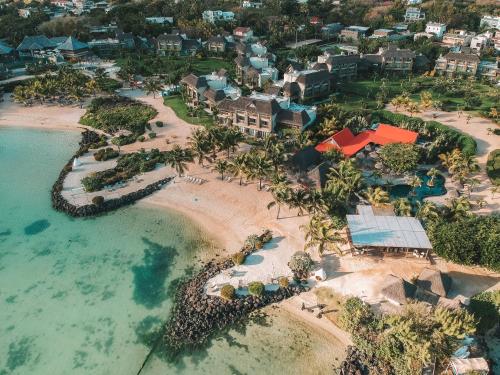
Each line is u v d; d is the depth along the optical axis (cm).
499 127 11850
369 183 9144
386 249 6988
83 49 18550
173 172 9662
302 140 9962
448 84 14625
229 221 8025
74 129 12275
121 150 10706
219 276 6650
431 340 4969
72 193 8900
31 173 9906
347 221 7269
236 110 11306
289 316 6012
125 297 6419
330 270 6738
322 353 5491
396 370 5034
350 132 10712
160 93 14725
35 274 6862
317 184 8606
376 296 6203
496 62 16462
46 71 16262
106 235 7744
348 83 15688
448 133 10956
